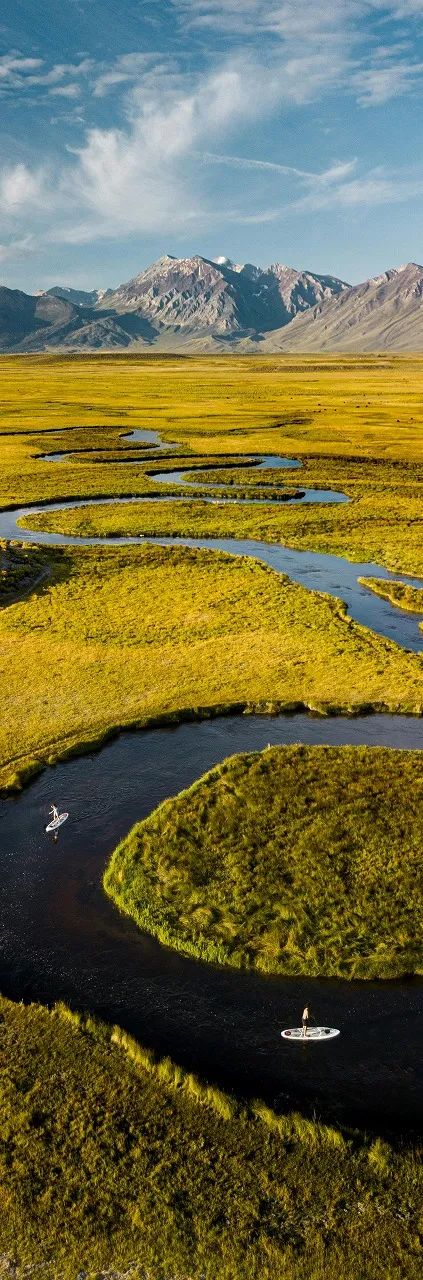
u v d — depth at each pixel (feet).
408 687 127.34
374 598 182.19
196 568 204.33
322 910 77.00
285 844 87.15
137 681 131.54
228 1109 57.00
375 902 77.82
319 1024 64.80
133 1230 49.26
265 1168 53.11
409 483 314.76
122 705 122.42
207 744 112.37
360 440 417.90
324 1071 60.64
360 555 217.56
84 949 73.31
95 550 223.51
